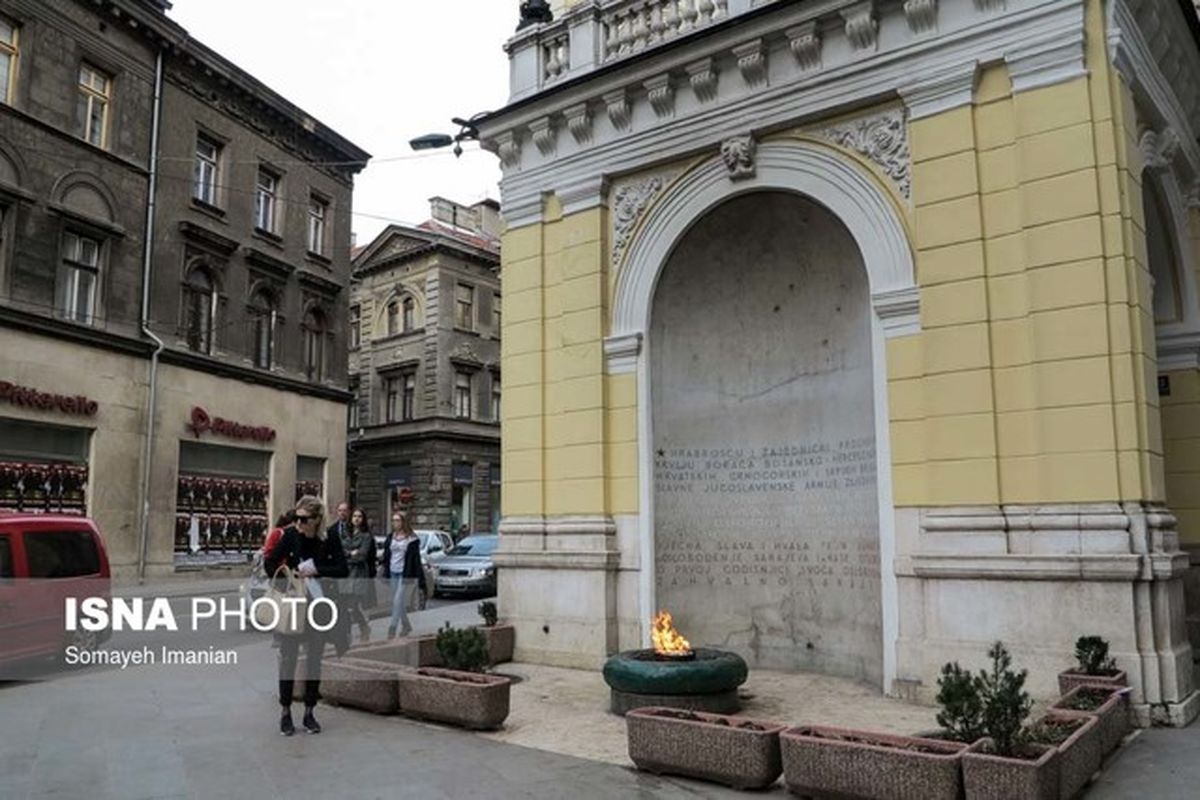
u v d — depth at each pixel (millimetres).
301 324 26500
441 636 8391
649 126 10602
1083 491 7410
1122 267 7488
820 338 10109
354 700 8164
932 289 8375
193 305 22797
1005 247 8062
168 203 22000
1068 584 7312
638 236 10734
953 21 8492
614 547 10383
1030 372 7793
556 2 13164
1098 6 7863
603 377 10727
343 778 6043
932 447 8188
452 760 6492
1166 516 7383
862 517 9398
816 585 9883
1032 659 7406
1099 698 6453
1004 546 7656
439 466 36062
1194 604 10734
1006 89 8219
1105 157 7656
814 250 10062
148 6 21172
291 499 25406
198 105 23078
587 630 10297
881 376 8633
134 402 20672
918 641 8109
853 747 5328
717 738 5867
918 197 8562
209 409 22797
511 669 10297
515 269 11766
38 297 18625
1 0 18281
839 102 9117
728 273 10742
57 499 18859
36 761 6508
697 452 10820
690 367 10930
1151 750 6254
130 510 20359
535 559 10805
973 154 8289
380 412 38531
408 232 37750
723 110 9984
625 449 10484
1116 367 7414
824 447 9953
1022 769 4824
